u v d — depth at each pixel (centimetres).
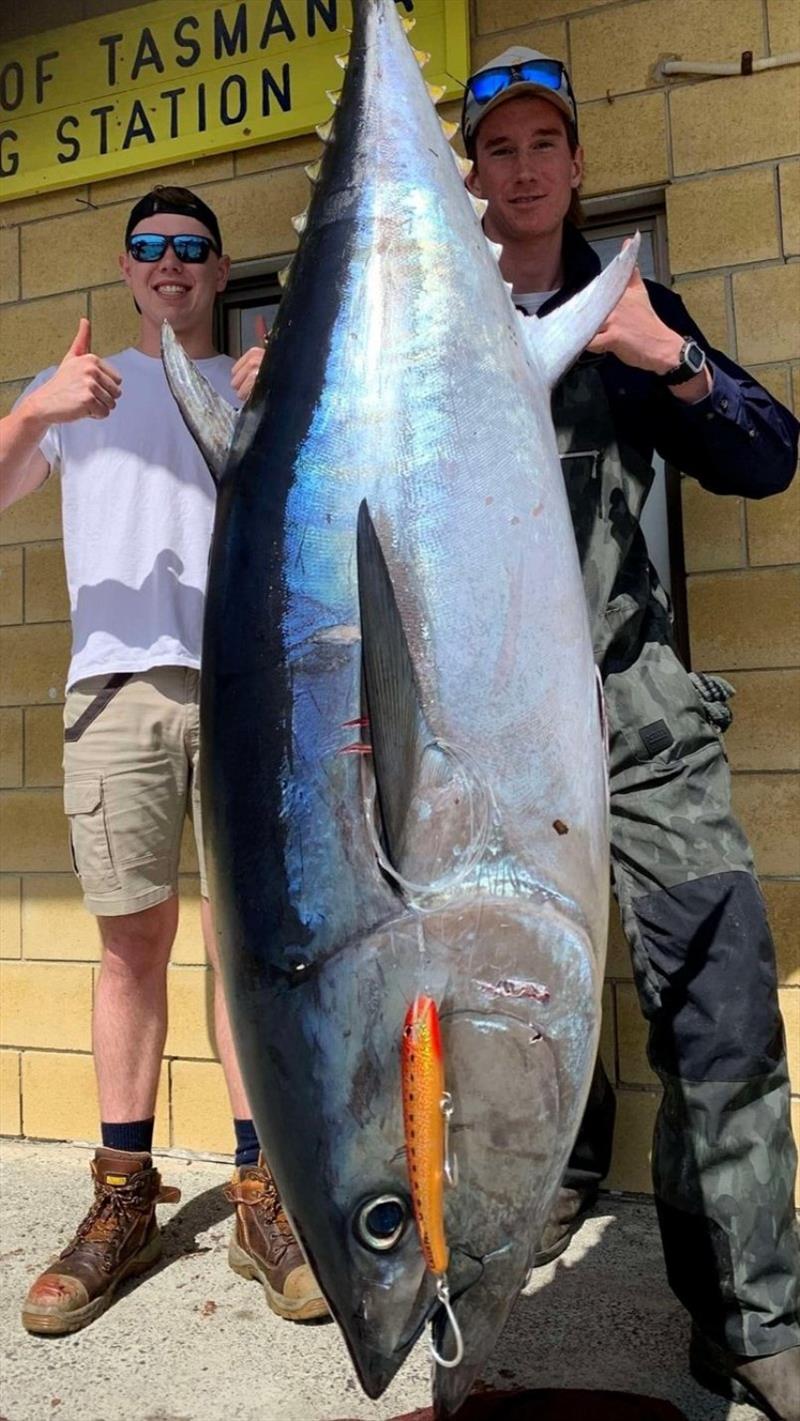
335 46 297
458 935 120
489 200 218
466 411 135
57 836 322
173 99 315
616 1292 220
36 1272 237
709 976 181
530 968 121
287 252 304
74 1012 318
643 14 275
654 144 274
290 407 140
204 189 314
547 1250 232
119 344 324
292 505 134
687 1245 175
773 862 260
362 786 123
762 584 264
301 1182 122
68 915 319
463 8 283
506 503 133
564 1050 122
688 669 270
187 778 250
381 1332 119
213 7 310
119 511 249
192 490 252
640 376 207
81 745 246
